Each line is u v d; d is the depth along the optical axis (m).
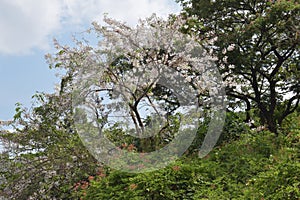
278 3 10.46
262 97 12.45
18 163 8.80
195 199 6.27
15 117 9.03
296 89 12.34
